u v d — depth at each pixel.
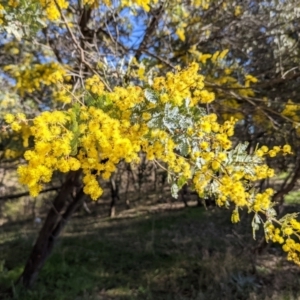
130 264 6.18
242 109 3.70
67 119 1.41
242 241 6.31
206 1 3.77
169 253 6.38
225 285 4.94
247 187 1.76
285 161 5.15
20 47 4.00
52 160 1.37
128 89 1.57
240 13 4.08
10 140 4.74
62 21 2.66
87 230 9.01
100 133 1.39
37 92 4.40
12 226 11.41
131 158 1.49
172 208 11.90
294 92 3.98
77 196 5.20
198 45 4.20
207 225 7.95
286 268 5.58
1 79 3.97
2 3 2.23
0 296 5.03
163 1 3.35
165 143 1.53
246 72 4.02
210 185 1.70
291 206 7.61
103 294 5.17
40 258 5.25
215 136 1.59
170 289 5.26
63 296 5.00
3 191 8.82
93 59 3.18
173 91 1.54
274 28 4.02
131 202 13.95
